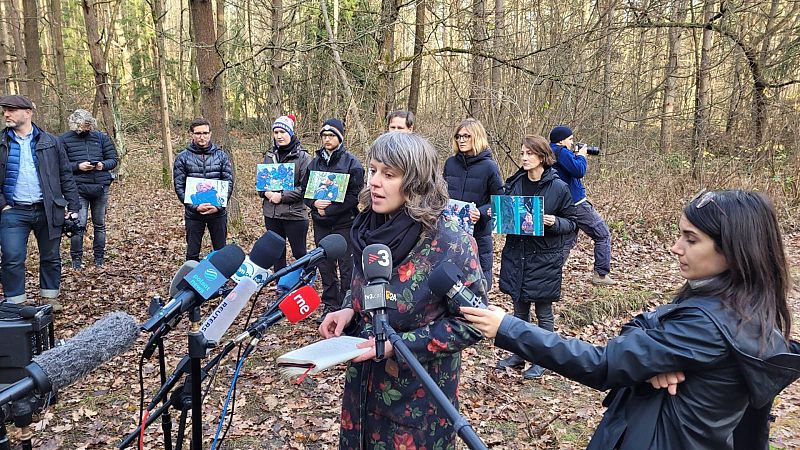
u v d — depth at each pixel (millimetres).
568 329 5609
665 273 7617
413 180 1993
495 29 10047
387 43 10219
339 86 10695
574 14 9516
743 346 1415
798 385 4562
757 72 10836
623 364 1506
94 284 6648
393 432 2072
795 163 10531
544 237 4266
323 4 8758
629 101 11234
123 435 3705
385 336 1726
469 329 1973
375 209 2072
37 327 3441
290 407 4051
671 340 1479
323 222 5191
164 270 7254
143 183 14016
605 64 9852
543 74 8930
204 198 6066
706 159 10914
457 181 5172
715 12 11031
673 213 10000
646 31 10852
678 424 1504
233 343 2062
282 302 2076
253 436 3725
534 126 8867
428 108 11766
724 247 1488
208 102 8320
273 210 5605
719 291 1518
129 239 8789
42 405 3691
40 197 5297
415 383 2039
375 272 1857
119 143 13594
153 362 4746
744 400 1501
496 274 7254
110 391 4277
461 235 2061
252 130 17375
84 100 18391
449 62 10492
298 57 10414
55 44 15352
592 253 8438
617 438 1604
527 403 4199
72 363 1554
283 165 5539
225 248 1851
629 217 9945
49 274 5543
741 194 1531
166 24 25375
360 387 2168
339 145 5172
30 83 12836
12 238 5188
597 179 10844
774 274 1495
